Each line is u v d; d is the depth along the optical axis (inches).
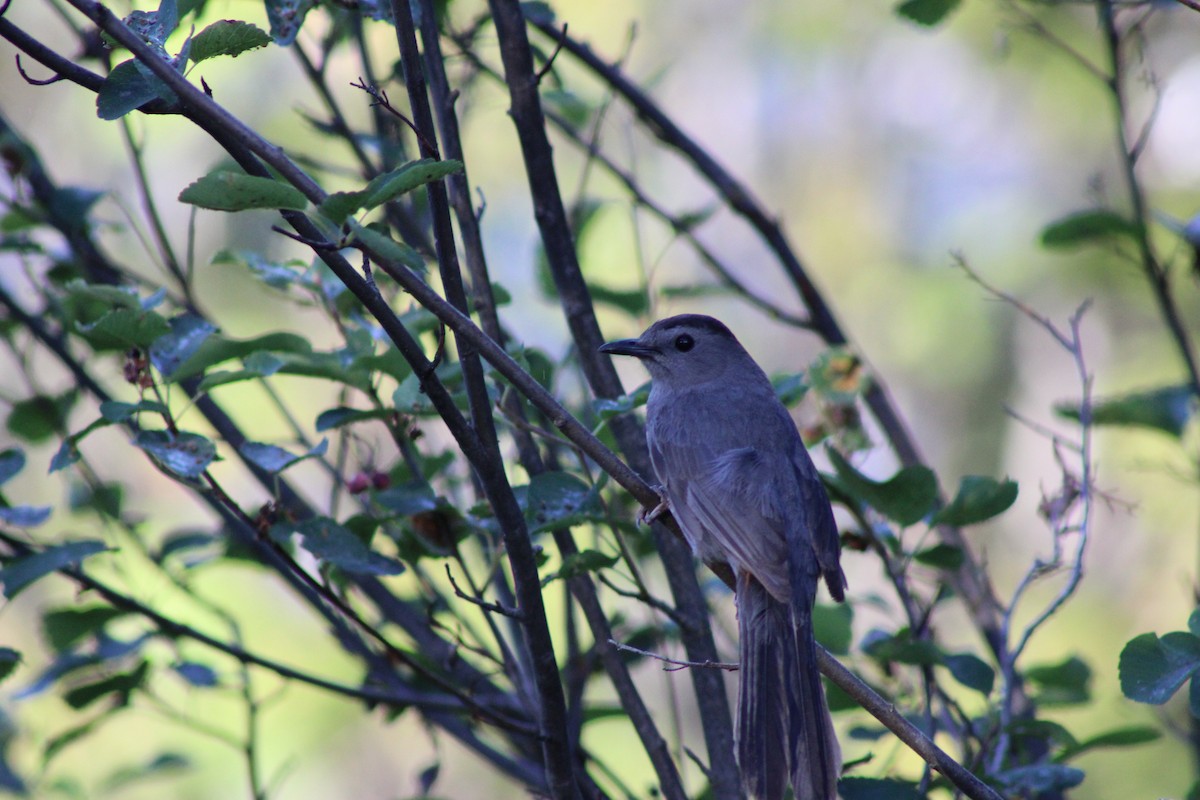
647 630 393.1
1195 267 429.7
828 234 1040.2
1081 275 922.1
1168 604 816.3
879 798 307.4
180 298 427.8
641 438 395.9
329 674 674.2
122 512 442.6
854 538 378.6
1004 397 951.0
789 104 1055.0
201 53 262.5
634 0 1033.5
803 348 1000.9
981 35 956.0
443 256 282.2
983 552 366.6
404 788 748.0
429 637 390.6
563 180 873.5
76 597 362.6
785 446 371.6
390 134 421.1
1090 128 947.3
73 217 413.4
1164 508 828.6
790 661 322.0
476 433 281.1
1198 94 916.0
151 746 662.5
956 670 329.4
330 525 323.6
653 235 864.3
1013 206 976.3
